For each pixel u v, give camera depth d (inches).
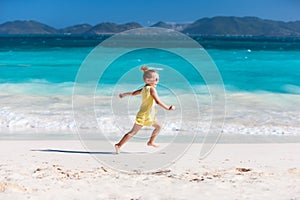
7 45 2082.9
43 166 287.3
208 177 258.8
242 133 426.6
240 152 349.4
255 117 490.3
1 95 605.3
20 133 417.7
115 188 232.8
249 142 391.5
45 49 1610.5
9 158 314.5
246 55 1330.0
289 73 876.6
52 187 231.6
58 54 1284.4
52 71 853.2
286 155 339.9
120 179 252.1
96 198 215.9
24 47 1820.9
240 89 682.8
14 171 268.8
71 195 219.3
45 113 494.3
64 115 484.7
